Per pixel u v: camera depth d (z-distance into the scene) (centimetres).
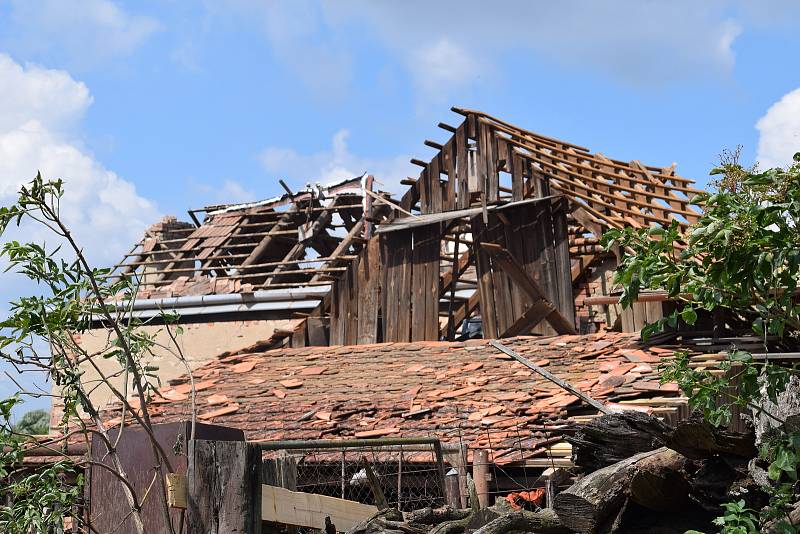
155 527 604
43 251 618
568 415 1173
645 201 1539
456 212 1653
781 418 548
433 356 1510
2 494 649
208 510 583
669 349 1296
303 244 2120
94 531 616
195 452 589
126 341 663
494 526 532
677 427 541
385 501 659
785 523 471
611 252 1623
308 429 1274
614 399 1161
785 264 490
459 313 1816
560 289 1567
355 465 1062
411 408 1269
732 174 529
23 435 641
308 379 1503
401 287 1722
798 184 479
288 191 2188
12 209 599
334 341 1778
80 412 1888
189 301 1989
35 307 616
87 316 669
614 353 1339
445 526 591
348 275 1794
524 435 1121
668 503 554
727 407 499
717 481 559
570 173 1549
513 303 1616
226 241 2200
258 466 607
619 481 548
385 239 1764
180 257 2212
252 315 1973
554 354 1391
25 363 622
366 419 1273
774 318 495
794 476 471
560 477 968
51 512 629
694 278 504
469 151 1678
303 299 1919
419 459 1020
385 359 1548
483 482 1021
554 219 1598
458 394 1291
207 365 1678
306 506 686
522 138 1614
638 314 1427
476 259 1667
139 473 625
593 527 542
